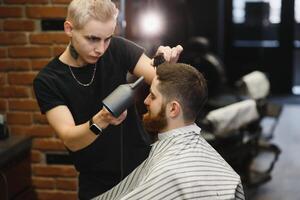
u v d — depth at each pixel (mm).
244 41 9539
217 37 9203
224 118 4121
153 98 1886
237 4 9414
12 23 3268
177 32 7641
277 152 5305
